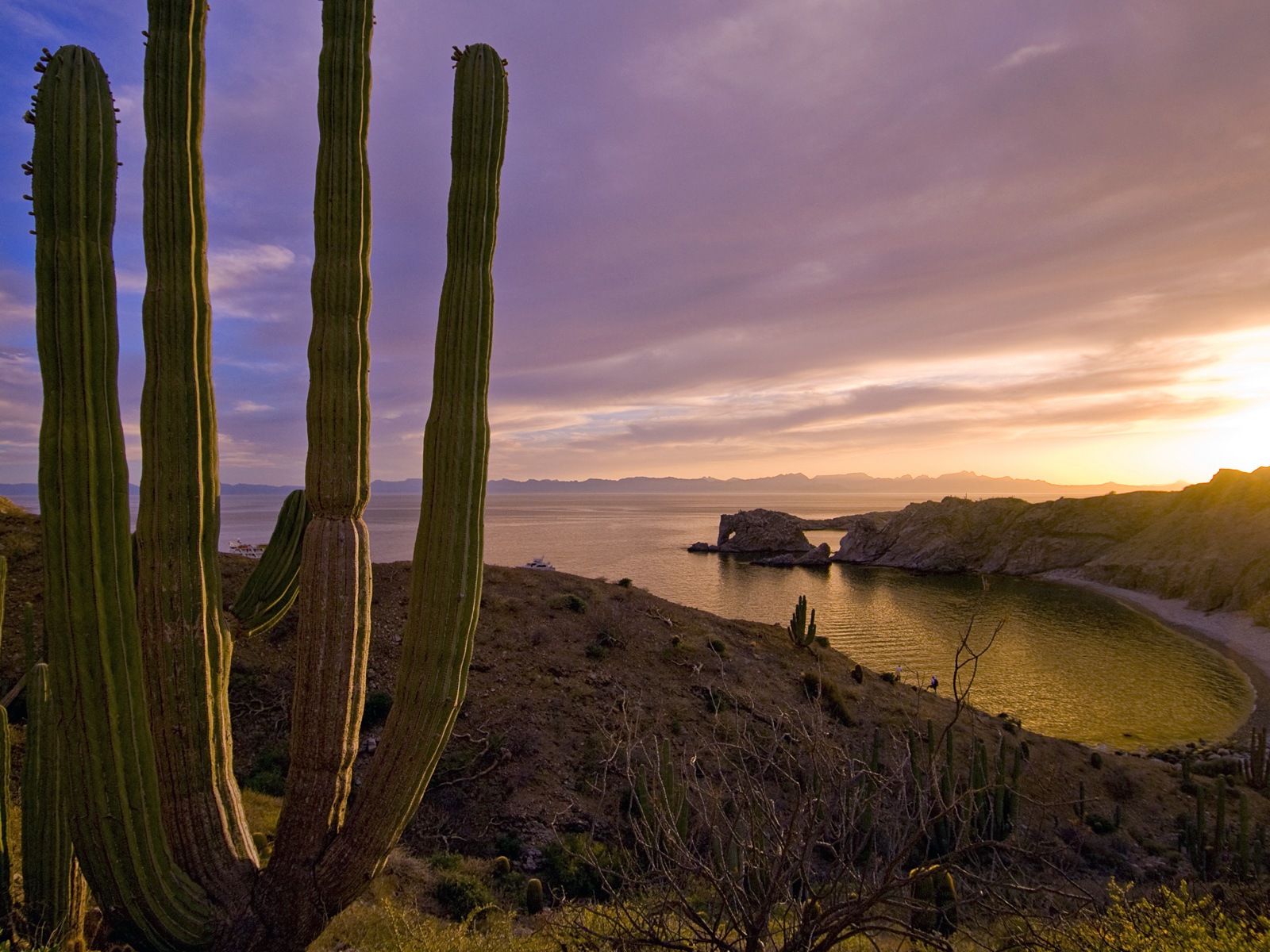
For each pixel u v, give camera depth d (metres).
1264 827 22.53
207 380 4.92
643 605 33.47
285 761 19.45
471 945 8.16
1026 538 104.38
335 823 5.40
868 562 114.50
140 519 4.72
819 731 5.52
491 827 17.19
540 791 18.41
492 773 19.16
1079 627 64.62
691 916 4.77
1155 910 6.40
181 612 4.75
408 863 13.78
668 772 9.30
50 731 6.39
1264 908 6.69
